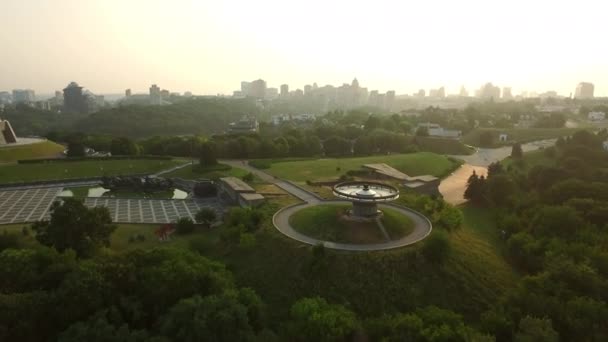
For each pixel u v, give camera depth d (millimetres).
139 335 43594
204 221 87312
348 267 60219
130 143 164750
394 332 45750
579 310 49438
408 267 60562
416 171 141375
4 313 43781
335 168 131750
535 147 198750
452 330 45625
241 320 44750
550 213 78438
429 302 56625
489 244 78562
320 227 69875
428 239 62781
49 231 65125
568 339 48438
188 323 43906
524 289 55219
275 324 53844
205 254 69875
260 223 74250
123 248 75438
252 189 99875
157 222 92188
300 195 95938
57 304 46375
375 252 62375
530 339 44812
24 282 50719
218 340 43219
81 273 49156
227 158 159250
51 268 52781
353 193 73188
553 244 68250
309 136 191125
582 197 90750
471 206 110688
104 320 44469
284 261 63125
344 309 50562
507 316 51094
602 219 78688
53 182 127000
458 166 162625
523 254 69438
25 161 144500
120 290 50312
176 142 170625
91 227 66812
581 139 154375
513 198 103500
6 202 105875
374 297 56750
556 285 54969
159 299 49438
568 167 119438
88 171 137125
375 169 125188
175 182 129500
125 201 110062
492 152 196375
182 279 50250
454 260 63562
